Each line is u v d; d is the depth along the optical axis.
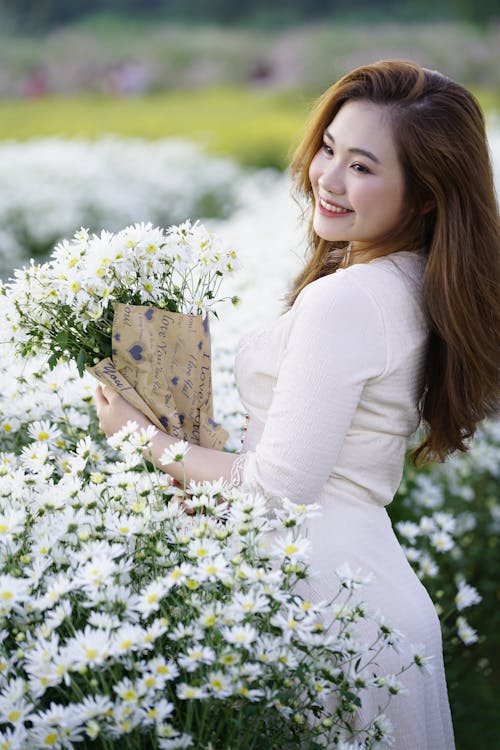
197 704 1.55
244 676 1.44
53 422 2.19
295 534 1.74
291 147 2.27
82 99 19.25
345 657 1.66
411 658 1.73
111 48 20.75
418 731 1.74
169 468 1.80
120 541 1.67
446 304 1.74
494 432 3.49
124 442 1.74
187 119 14.83
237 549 1.63
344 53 19.53
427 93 1.75
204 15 26.44
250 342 1.86
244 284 4.05
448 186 1.75
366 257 1.88
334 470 1.76
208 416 1.88
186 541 1.64
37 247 6.92
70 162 7.89
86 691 1.56
